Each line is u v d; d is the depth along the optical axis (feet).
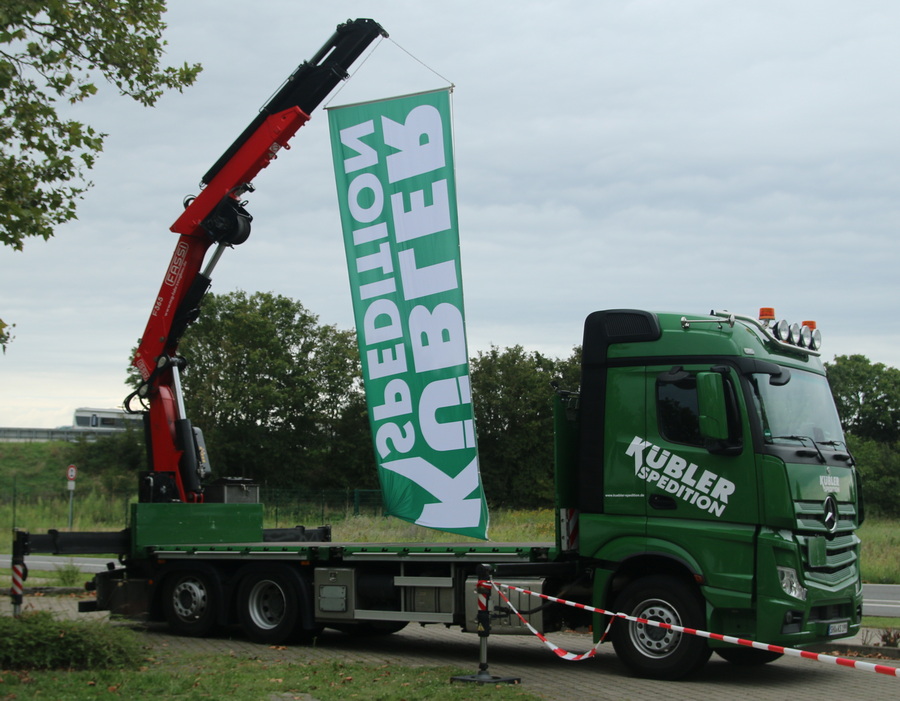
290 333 196.13
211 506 45.65
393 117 41.45
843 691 30.60
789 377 33.04
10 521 129.80
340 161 42.24
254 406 184.75
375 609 38.14
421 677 30.91
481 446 189.78
